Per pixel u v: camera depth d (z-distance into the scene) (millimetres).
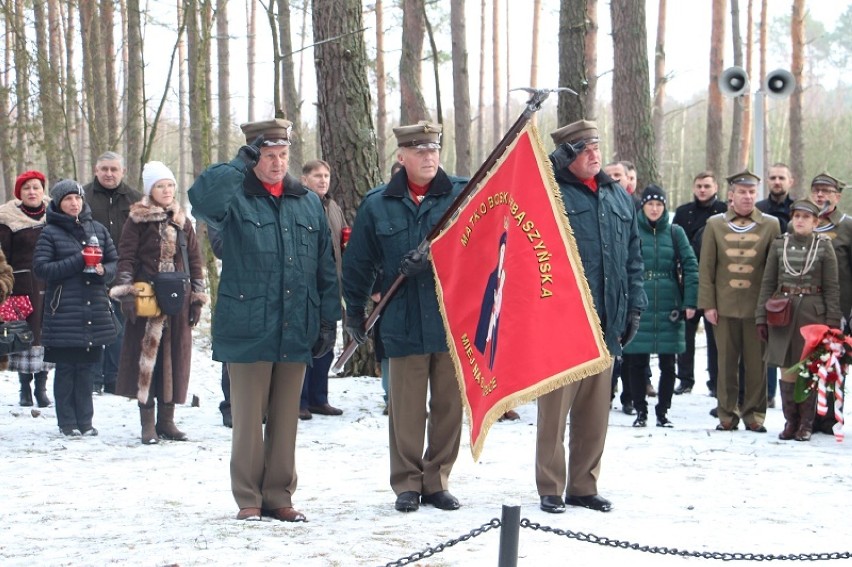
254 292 6105
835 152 46906
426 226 6535
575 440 6633
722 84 15773
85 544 5688
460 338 6074
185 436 9344
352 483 7457
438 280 6258
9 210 10422
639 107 17516
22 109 23656
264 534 5789
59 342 9344
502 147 5930
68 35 29156
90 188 11289
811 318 9766
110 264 9641
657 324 10352
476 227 6066
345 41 12711
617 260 6625
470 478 7609
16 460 8344
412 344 6438
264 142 6141
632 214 6820
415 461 6566
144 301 8945
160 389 9164
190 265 9258
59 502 6863
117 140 21703
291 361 6148
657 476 7762
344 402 11469
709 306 10305
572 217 6555
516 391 5520
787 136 65438
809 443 9555
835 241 10109
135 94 21188
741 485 7469
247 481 6215
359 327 6754
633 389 10438
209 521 6195
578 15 14477
